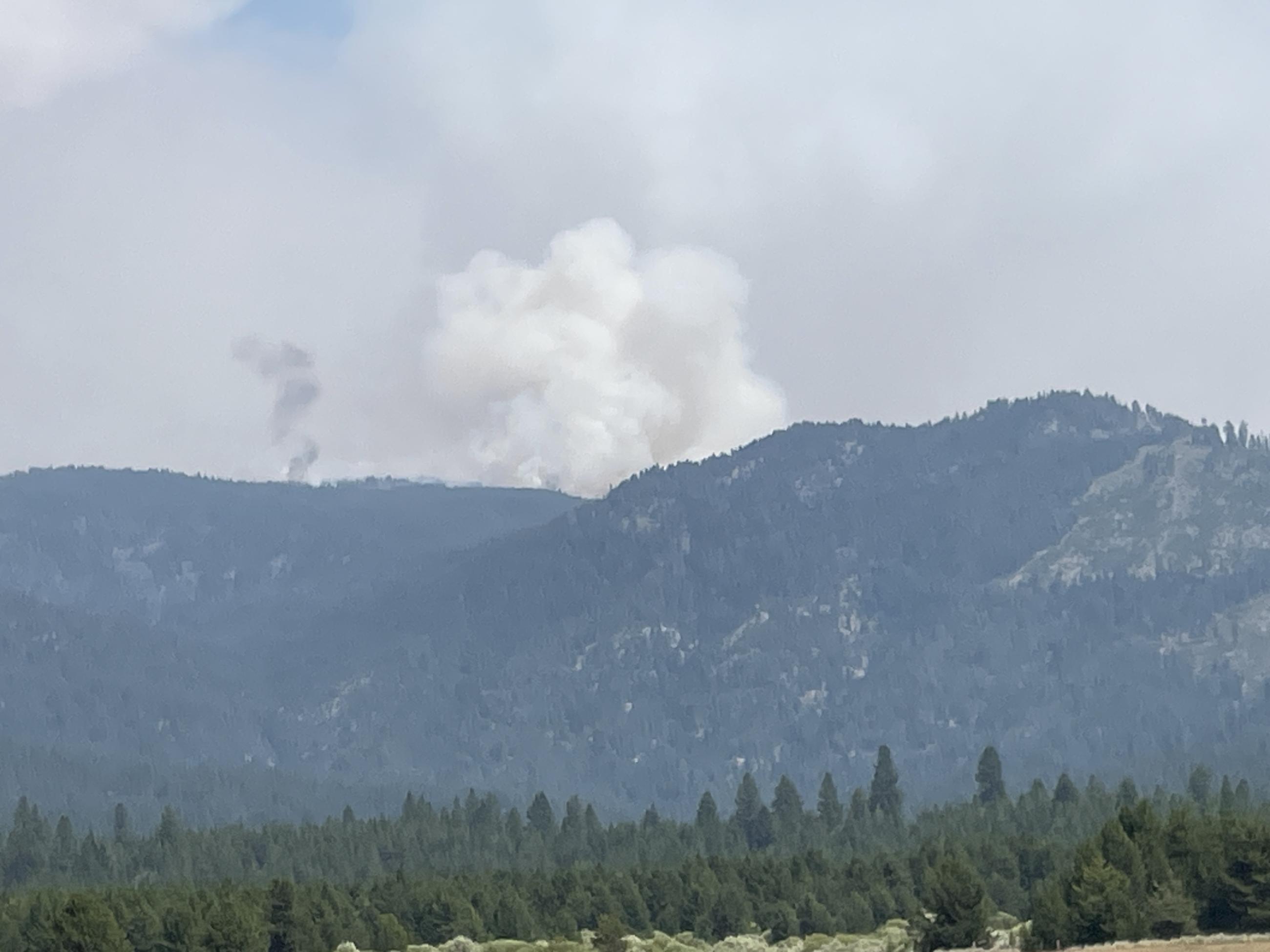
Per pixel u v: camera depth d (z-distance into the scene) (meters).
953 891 187.00
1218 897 169.75
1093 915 165.38
